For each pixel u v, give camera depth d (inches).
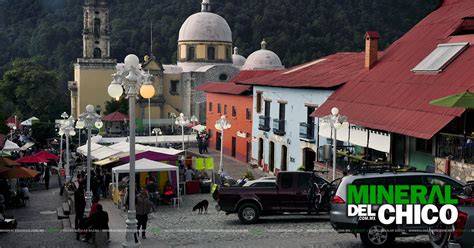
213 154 4180.6
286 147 2950.3
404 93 1909.4
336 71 2674.7
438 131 1509.6
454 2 2347.4
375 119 1855.3
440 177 1081.4
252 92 3617.1
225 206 1600.6
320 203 1583.4
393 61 2261.3
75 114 6343.5
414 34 2362.2
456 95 1461.6
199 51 6545.3
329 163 2159.2
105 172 2539.4
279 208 1593.3
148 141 4092.0
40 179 3097.9
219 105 4320.9
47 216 1931.6
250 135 3636.8
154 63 6294.3
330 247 1156.5
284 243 1230.9
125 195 1950.1
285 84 2847.0
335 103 2246.6
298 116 2783.0
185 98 6402.6
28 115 6269.7
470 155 1513.3
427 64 1961.1
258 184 1649.9
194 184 2476.6
